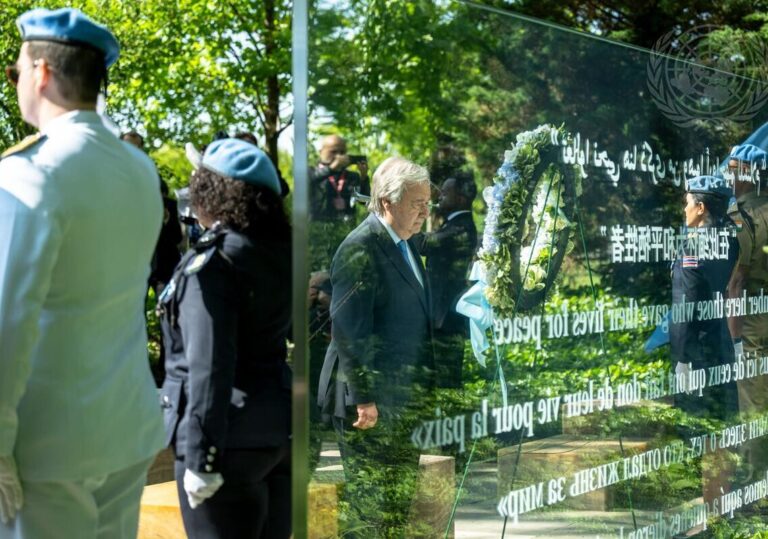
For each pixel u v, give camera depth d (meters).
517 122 3.27
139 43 11.00
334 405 2.70
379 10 2.79
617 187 3.74
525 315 3.33
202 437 2.76
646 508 3.93
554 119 3.43
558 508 3.49
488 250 3.18
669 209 4.04
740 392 4.54
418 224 2.92
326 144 2.65
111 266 2.37
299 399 2.60
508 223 3.25
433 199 2.97
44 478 2.29
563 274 3.50
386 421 2.85
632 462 3.84
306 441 2.61
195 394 2.76
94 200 2.31
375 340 2.81
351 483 2.76
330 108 2.66
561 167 3.47
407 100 2.87
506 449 3.28
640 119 3.86
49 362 2.29
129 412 2.44
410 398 2.93
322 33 2.63
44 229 2.20
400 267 2.86
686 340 4.15
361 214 2.75
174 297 2.84
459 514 3.11
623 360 3.80
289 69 10.78
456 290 3.07
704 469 4.29
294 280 2.59
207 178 2.93
